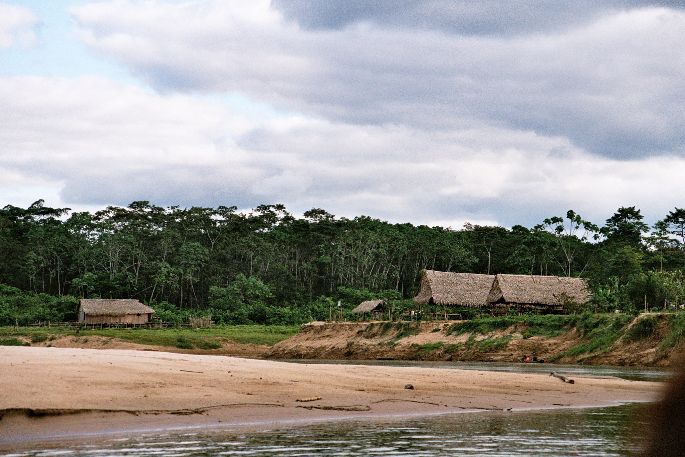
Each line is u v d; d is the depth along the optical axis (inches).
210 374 852.0
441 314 2608.3
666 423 224.8
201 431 590.6
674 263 3929.6
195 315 3846.0
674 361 228.4
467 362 1975.9
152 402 674.8
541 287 2669.8
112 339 2847.0
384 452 507.2
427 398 845.2
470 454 503.5
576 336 1937.7
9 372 721.6
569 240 4643.2
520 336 2044.8
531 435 596.4
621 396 946.7
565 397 920.3
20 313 3673.7
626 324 1817.2
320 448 520.1
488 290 2812.5
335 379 932.0
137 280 4670.3
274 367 1016.9
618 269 3553.2
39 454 476.7
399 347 2282.2
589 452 512.1
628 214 4766.2
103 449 499.8
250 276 4694.9
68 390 671.1
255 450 507.2
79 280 4448.8
